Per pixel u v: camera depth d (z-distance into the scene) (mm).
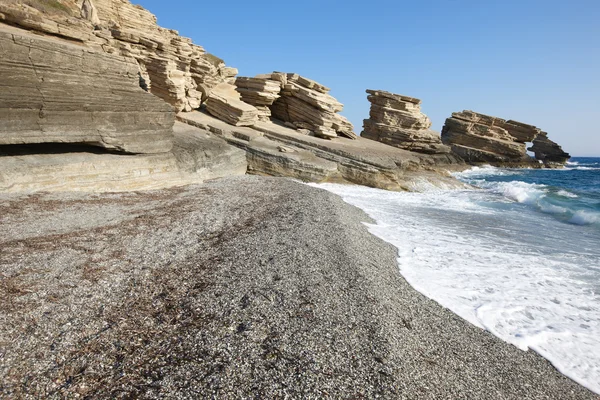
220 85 44000
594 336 7934
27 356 5316
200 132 31562
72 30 20453
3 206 13219
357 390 5070
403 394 5117
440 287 9820
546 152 97188
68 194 16203
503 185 37906
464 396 5484
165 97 33406
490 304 9047
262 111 44719
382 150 45156
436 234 15867
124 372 5121
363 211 19656
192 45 41094
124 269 8688
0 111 13977
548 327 8172
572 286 10562
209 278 8383
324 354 5777
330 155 34562
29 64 14445
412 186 33969
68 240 10430
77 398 4617
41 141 15508
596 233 17812
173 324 6410
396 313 7617
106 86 17719
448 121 80750
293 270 9078
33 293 7121
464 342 7141
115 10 34094
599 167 104438
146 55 32500
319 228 13195
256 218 14484
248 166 31906
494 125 80938
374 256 11344
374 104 59656
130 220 13227
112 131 18422
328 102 44812
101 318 6484
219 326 6359
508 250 13992
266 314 6844
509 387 5996
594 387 6340
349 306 7477
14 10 17719
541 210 24266
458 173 57812
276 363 5465
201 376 5082
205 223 13430
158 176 21266
